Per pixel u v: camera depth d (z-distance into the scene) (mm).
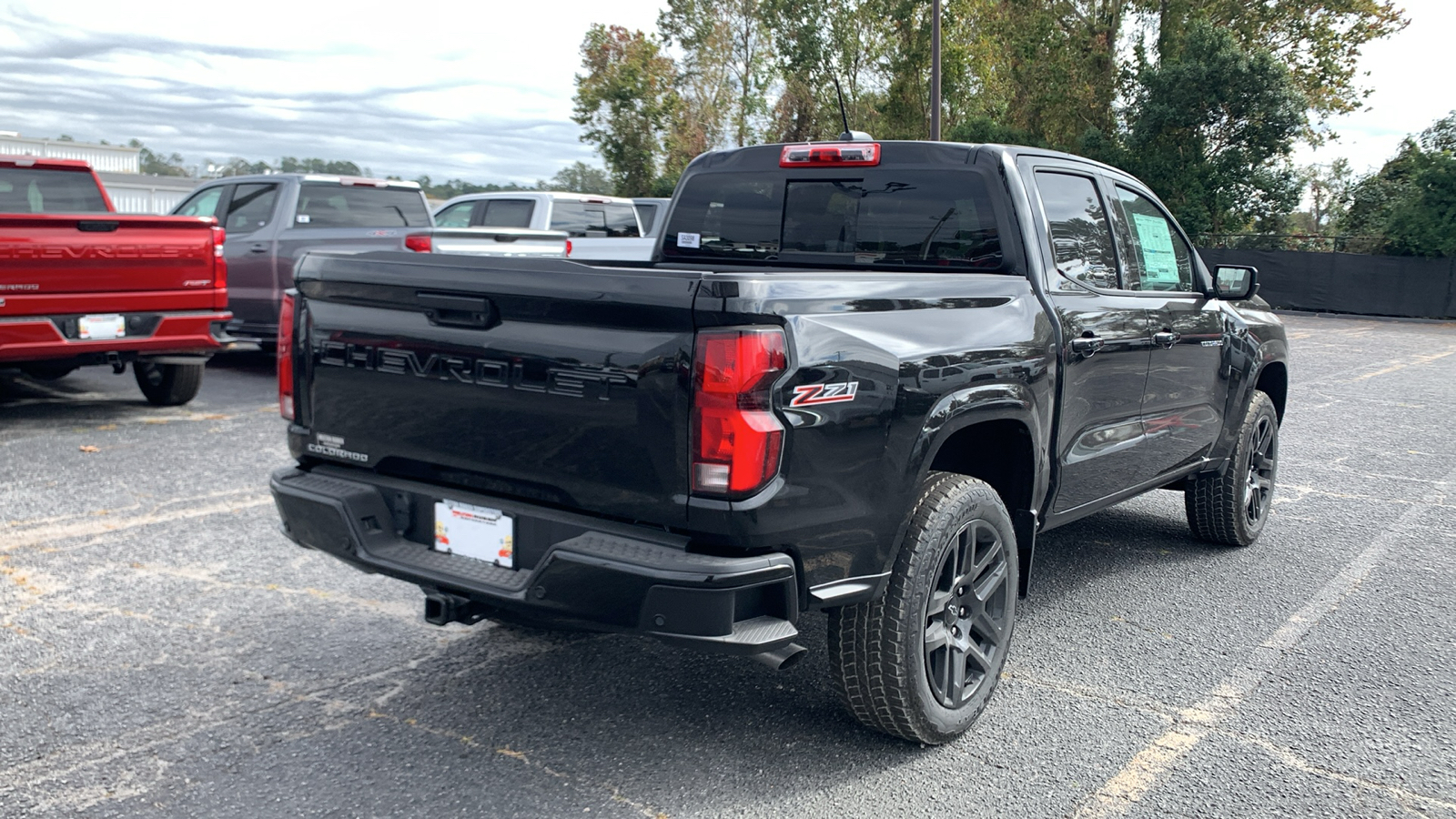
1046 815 2816
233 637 3938
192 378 8703
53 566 4676
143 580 4531
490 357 2803
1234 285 4977
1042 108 39125
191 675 3592
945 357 3029
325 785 2889
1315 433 9219
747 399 2480
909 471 2910
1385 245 27406
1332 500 6699
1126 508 6492
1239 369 5215
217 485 6156
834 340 2688
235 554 4902
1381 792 2977
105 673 3580
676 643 2543
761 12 46125
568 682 3625
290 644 3885
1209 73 32656
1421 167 26984
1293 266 28422
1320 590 4844
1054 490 3760
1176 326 4551
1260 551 5496
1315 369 14484
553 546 2631
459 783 2920
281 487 3201
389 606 4309
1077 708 3518
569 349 2654
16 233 6977
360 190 10977
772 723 3352
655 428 2545
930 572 3000
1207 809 2863
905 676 2980
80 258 7281
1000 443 3588
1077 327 3756
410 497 3055
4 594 4316
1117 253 4316
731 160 4383
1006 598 3412
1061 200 3977
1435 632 4281
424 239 7688
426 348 2938
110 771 2938
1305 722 3430
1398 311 26766
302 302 3291
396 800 2820
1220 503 5375
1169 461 4711
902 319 2975
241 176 10898
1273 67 32531
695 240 4484
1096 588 4855
